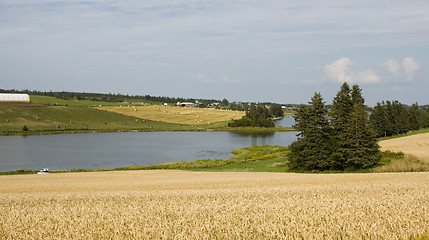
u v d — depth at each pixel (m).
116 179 39.88
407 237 13.77
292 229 14.58
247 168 55.53
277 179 35.84
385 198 19.83
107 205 20.19
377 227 14.38
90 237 14.29
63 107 167.75
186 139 113.50
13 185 34.62
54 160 68.19
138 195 24.41
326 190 24.88
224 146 95.44
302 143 52.41
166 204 20.25
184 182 34.97
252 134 134.38
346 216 15.84
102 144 95.75
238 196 23.00
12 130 122.50
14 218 16.88
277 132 145.12
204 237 13.85
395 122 112.00
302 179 35.16
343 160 50.88
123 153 79.50
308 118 53.41
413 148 61.59
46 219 16.88
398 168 44.28
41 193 27.58
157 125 158.88
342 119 56.91
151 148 89.25
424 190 23.23
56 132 126.06
